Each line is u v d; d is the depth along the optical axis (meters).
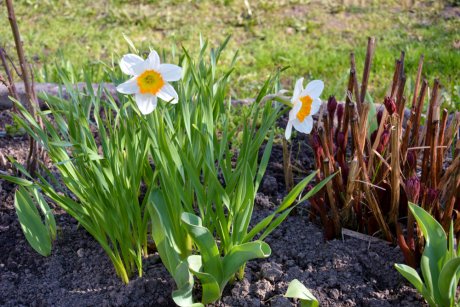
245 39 2.20
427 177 1.17
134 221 1.09
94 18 2.36
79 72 1.89
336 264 1.14
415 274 1.01
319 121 1.20
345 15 2.34
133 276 1.13
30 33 2.24
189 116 1.05
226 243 1.07
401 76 1.21
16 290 1.12
